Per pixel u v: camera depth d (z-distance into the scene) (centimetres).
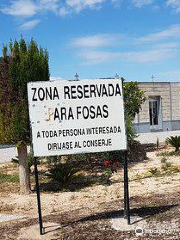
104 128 404
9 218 500
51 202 592
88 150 401
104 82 405
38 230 411
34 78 621
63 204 574
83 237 378
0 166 1043
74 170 709
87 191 662
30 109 395
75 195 634
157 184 680
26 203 591
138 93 1232
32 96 395
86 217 457
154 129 2289
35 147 395
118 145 405
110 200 577
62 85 399
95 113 403
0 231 424
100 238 373
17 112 615
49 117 396
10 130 618
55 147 397
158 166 905
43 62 634
